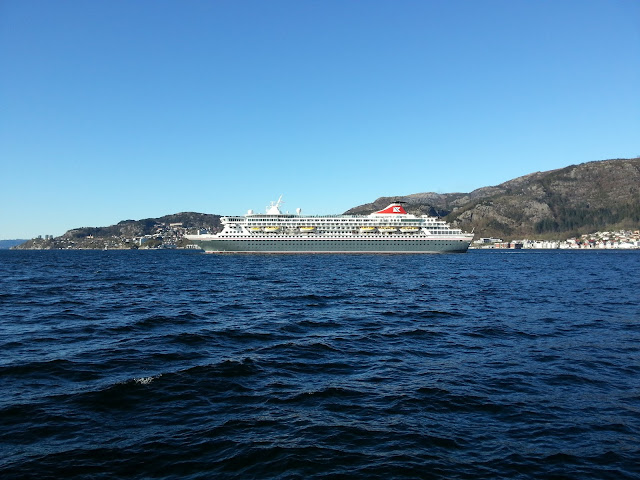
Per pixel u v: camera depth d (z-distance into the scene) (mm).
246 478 11484
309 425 14703
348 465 12188
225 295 51750
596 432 14352
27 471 11531
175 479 11383
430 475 11734
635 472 11961
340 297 49781
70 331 29734
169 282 69750
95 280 74750
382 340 27641
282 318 35469
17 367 20688
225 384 18688
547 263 134250
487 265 119875
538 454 12914
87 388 17938
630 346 25953
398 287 61000
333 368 21469
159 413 15594
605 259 167750
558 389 18406
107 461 12172
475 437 13984
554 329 31156
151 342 26234
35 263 147500
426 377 20047
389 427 14609
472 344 26625
